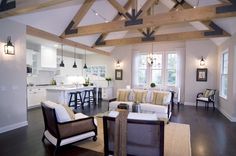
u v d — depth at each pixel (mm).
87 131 3340
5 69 3961
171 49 8391
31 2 3145
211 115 5844
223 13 3523
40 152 2977
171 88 8203
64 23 5625
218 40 6691
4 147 3145
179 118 5430
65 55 8961
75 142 3219
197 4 5211
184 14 3902
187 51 7906
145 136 2264
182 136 3803
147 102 5625
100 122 4859
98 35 7637
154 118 2289
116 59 9578
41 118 5188
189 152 3029
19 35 4316
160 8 7473
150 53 8797
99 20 6512
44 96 7328
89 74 10305
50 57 7684
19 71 4309
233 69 5191
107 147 2469
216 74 7430
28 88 6578
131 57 9242
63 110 3031
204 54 7617
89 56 10305
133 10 4527
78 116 3643
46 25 5156
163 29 8352
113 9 6449
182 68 8164
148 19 4316
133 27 4535
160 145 2213
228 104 5570
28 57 6789
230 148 3221
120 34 8711
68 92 6422
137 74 9188
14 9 3320
